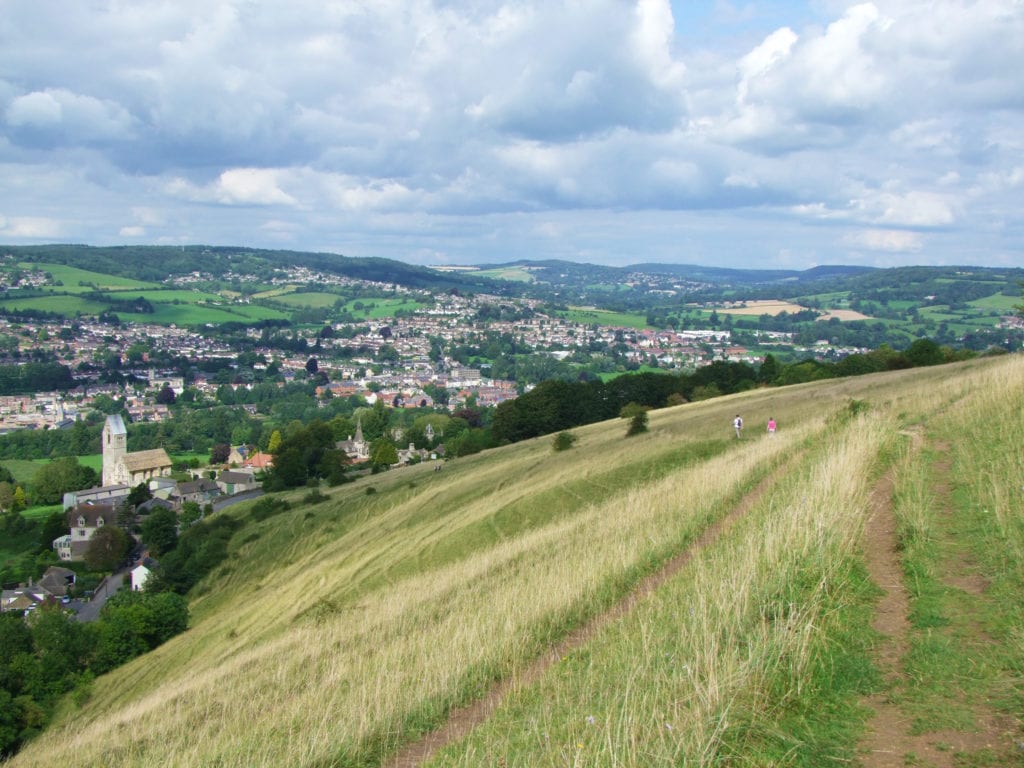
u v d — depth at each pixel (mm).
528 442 79625
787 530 16703
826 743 9281
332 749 13461
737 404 66375
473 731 13031
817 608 12664
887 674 10648
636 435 56750
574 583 19562
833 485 19734
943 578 13414
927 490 18812
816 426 36625
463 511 47469
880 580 14000
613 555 21359
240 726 17328
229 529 68562
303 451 106375
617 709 11375
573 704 12414
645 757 9547
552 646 16609
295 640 27766
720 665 11508
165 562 65000
